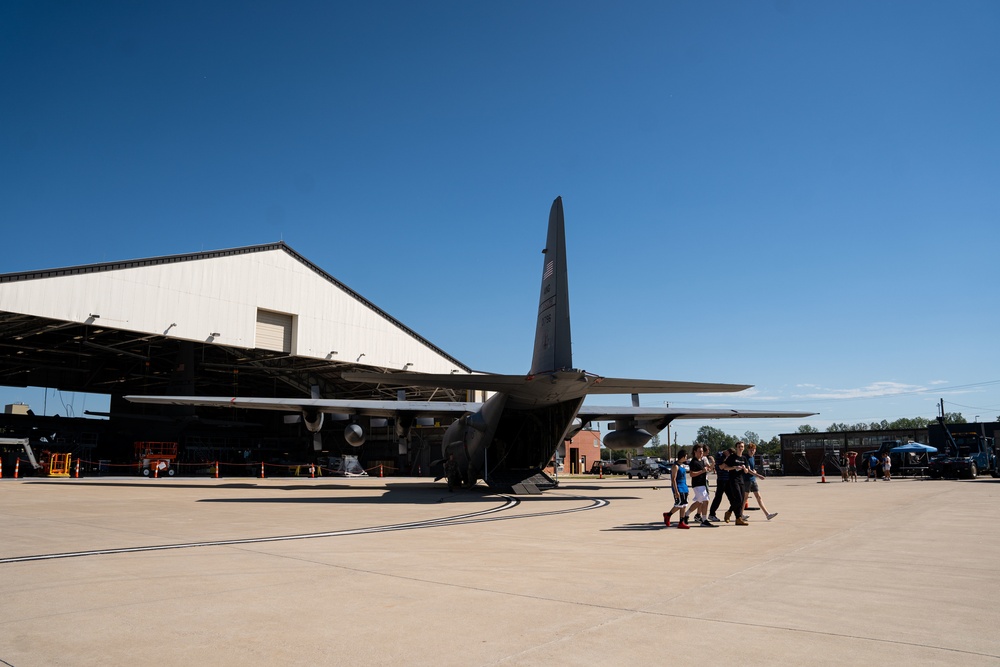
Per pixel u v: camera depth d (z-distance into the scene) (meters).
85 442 48.03
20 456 38.09
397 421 23.84
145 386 54.41
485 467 21.20
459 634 4.51
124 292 33.88
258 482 34.75
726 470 11.92
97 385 51.53
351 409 22.12
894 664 3.80
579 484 33.56
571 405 19.73
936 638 4.34
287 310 41.47
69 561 7.61
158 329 35.12
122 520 12.59
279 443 62.06
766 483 33.47
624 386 17.50
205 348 44.59
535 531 10.84
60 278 31.52
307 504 17.09
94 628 4.66
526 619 4.90
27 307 30.31
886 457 36.69
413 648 4.18
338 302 44.53
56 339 40.16
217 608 5.27
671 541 9.48
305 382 53.19
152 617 4.98
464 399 56.47
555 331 17.30
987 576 6.59
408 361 48.81
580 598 5.61
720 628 4.62
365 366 46.16
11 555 8.09
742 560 7.67
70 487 25.17
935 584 6.18
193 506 16.27
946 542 9.20
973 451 43.56
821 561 7.56
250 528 11.25
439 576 6.66
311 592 5.88
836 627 4.63
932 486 27.52
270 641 4.35
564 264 17.42
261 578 6.55
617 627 4.66
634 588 6.04
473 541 9.48
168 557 7.94
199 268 37.22
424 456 53.53
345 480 40.56
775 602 5.43
